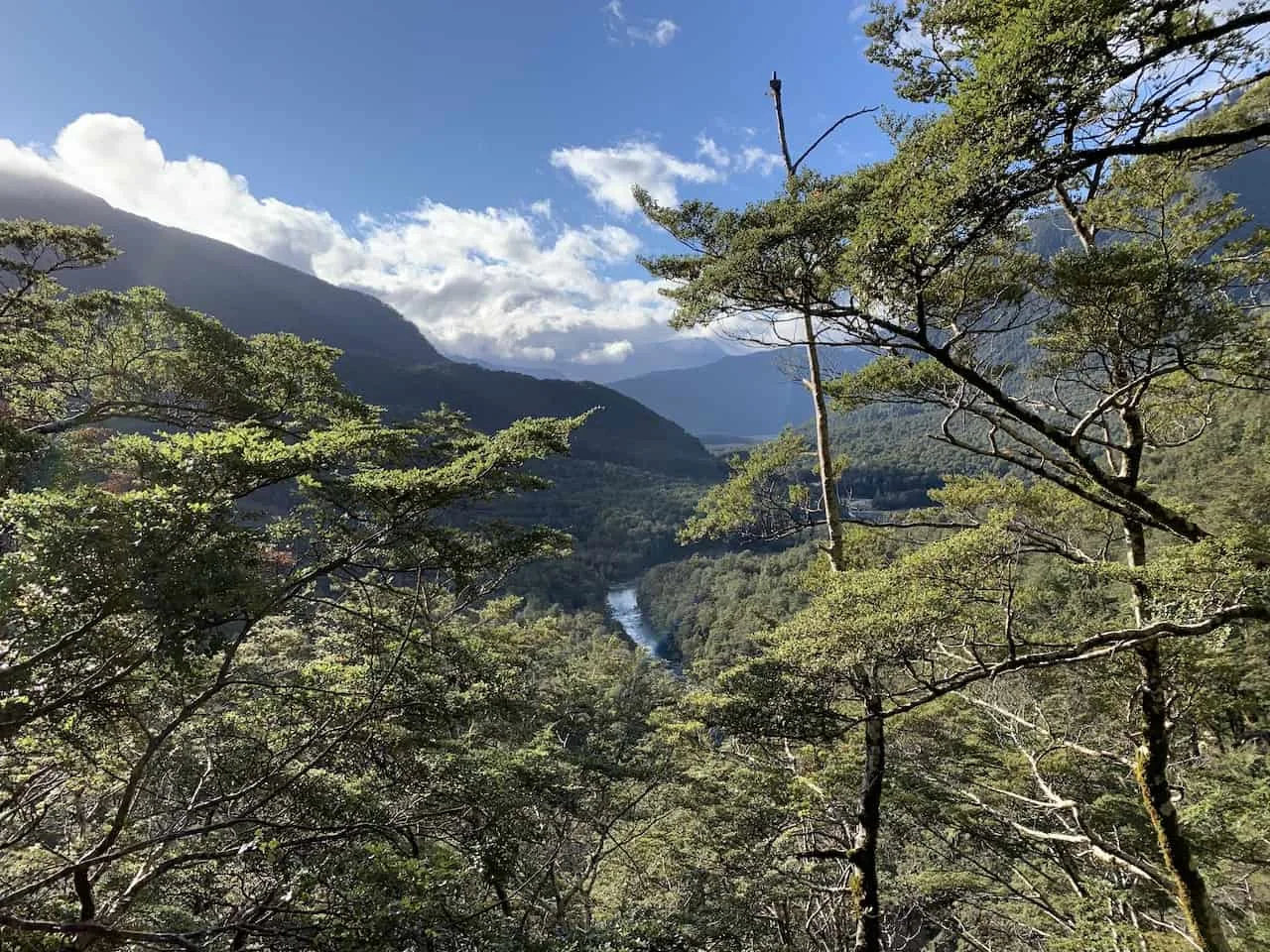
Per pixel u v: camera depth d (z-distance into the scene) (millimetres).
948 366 6383
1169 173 7211
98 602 4156
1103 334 6527
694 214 6312
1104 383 8000
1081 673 9430
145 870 6457
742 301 6441
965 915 14141
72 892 6531
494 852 7613
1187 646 7758
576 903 13422
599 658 29312
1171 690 8148
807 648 6832
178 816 7367
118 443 5047
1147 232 7645
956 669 9328
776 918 12406
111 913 5234
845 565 9711
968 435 15094
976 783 11664
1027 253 7074
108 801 8180
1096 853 8648
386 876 5613
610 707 16844
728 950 9648
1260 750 14070
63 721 5145
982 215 4738
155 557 4227
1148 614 7777
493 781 8352
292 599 6961
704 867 11781
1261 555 5504
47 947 4781
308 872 5840
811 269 5922
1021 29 3830
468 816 8406
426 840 8320
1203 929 7238
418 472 6484
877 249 5008
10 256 8531
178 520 4633
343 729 7328
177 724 6027
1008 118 4066
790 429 10211
